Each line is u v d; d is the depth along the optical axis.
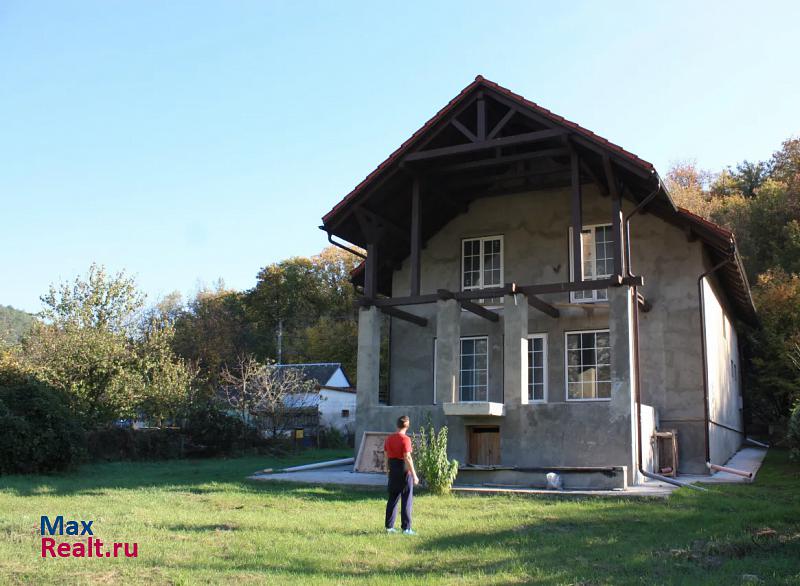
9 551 7.76
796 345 24.08
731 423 22.64
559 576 6.89
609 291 14.95
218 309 56.50
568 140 15.34
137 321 28.55
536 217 18.98
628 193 16.91
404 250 20.36
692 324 16.98
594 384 17.59
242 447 25.67
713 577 6.81
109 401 23.42
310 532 9.30
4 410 16.64
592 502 12.13
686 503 11.70
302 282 56.56
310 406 32.56
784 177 43.59
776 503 11.66
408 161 16.72
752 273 35.69
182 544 8.36
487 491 13.38
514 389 15.28
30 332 27.52
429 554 8.05
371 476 15.72
